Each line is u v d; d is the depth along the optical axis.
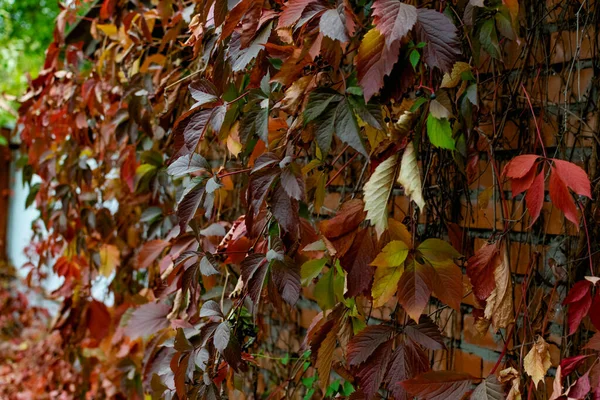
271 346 1.62
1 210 6.68
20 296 4.65
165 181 1.61
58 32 1.89
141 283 2.12
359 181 1.27
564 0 1.21
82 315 1.98
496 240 1.18
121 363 1.75
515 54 1.24
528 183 1.10
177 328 1.29
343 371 1.26
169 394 1.37
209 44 1.30
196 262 1.30
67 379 2.68
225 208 1.68
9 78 6.02
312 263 1.21
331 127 1.13
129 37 1.66
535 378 1.12
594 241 1.17
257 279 1.21
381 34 1.08
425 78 1.22
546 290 1.21
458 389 1.13
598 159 1.17
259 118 1.20
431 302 1.33
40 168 2.03
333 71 1.21
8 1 5.53
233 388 1.31
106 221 1.92
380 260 1.14
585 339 1.18
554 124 1.21
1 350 4.10
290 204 1.17
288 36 1.18
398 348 1.17
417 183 1.11
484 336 1.26
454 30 1.10
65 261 2.02
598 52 1.18
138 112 1.59
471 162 1.23
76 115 1.94
